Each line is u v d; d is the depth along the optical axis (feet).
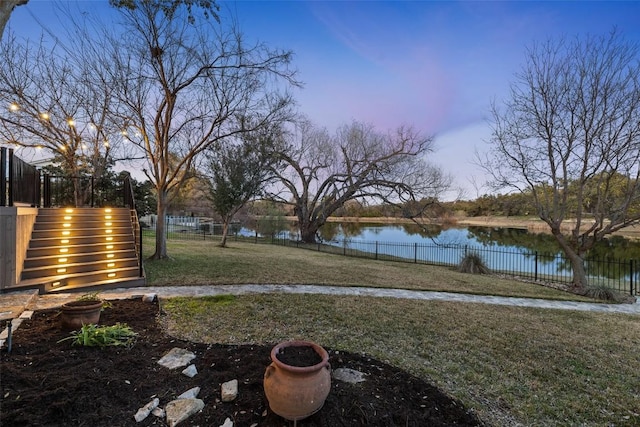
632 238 63.46
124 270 21.95
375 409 7.51
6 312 13.04
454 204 77.30
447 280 28.45
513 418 8.08
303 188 69.82
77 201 39.99
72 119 33.76
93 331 10.21
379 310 17.10
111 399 7.42
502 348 12.64
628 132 25.99
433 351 11.99
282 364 6.72
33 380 7.77
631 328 16.33
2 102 30.32
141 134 31.40
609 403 9.07
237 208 48.70
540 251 54.60
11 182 18.70
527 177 30.71
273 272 27.02
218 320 14.19
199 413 7.15
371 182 61.67
